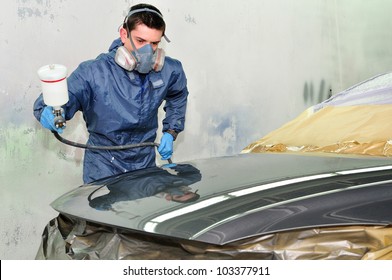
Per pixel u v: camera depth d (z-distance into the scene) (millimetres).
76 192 1619
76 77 2221
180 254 1226
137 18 2141
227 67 3812
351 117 1973
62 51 2938
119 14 3191
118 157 2342
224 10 3779
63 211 1471
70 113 2219
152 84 2311
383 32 5125
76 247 1387
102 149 2283
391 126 1775
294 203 1216
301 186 1303
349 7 4832
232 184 1384
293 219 1164
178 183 1473
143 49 2160
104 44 3129
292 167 1490
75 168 3051
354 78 4883
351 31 4848
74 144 2209
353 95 2160
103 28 3117
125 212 1327
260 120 4066
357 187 1272
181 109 2574
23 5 2779
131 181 1586
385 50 5102
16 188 2814
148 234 1213
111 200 1439
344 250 1157
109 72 2250
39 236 2910
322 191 1261
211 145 3729
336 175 1361
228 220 1175
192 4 3574
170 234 1170
